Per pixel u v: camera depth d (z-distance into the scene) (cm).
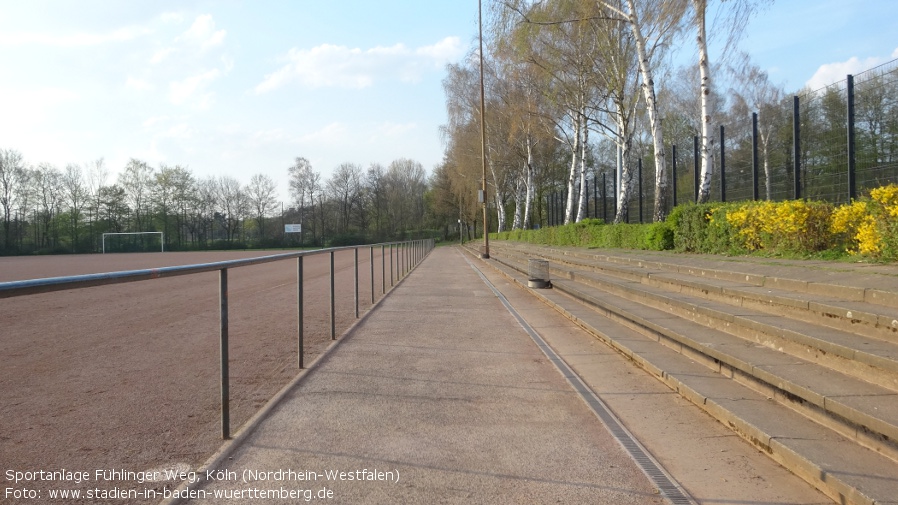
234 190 8525
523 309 1209
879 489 298
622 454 402
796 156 1189
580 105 2328
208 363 681
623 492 342
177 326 959
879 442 350
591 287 1270
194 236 8419
